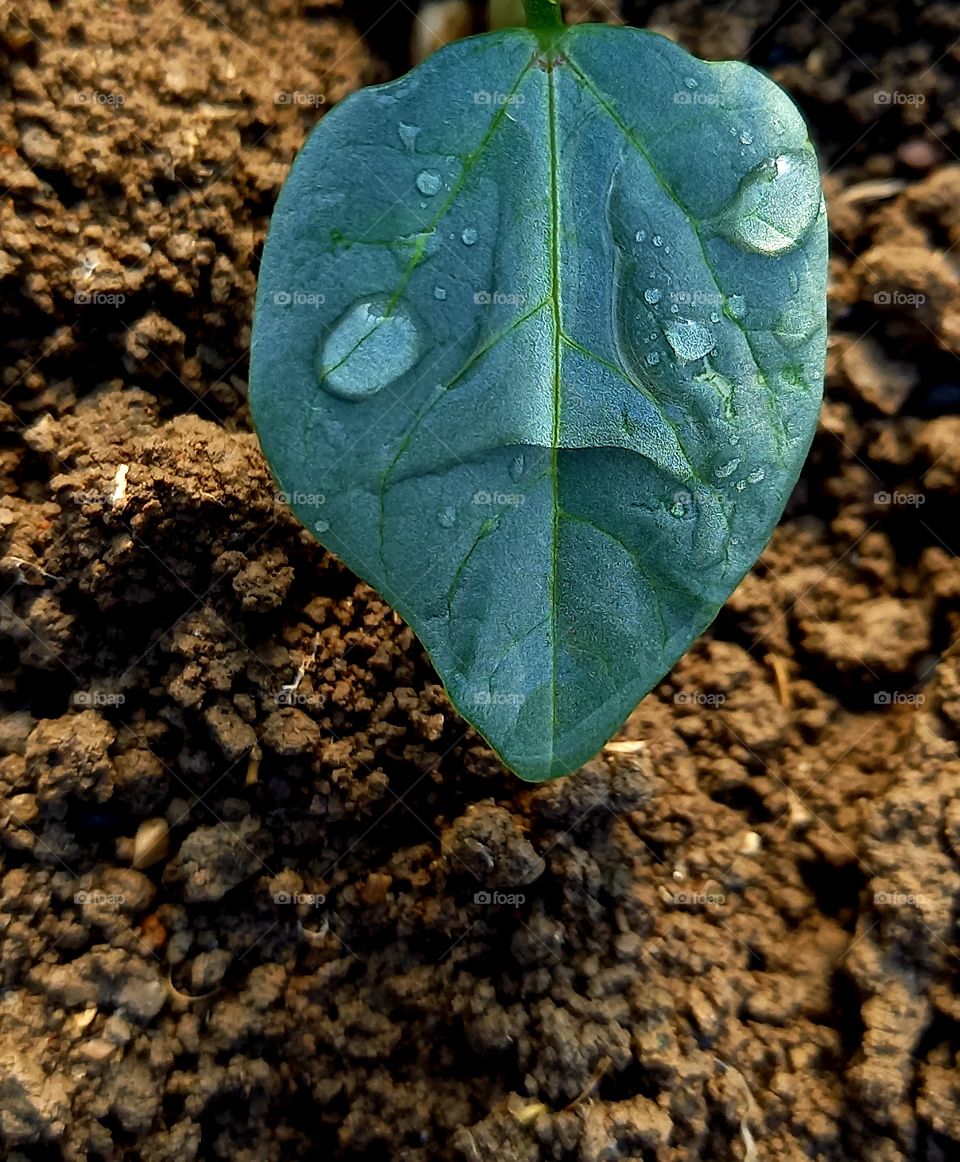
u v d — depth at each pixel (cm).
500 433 8
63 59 10
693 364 8
